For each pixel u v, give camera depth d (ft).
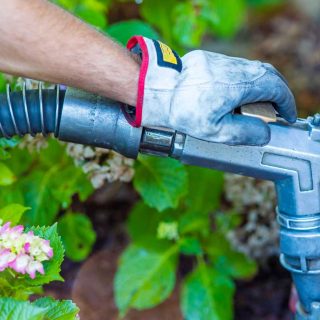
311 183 5.97
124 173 7.89
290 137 5.88
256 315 9.51
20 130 6.01
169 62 5.53
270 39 14.40
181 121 5.49
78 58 5.36
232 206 9.56
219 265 8.91
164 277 8.36
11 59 5.32
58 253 5.74
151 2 9.51
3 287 5.74
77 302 9.12
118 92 5.58
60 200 8.18
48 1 5.34
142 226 8.87
